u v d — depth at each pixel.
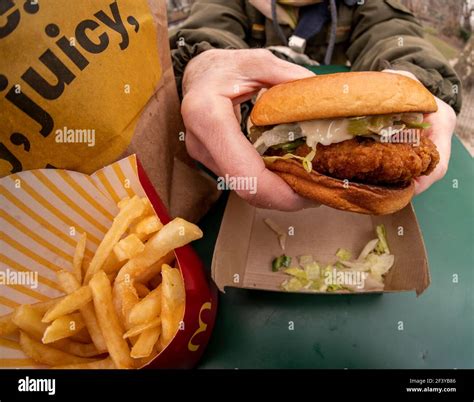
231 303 1.11
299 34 1.98
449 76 1.60
